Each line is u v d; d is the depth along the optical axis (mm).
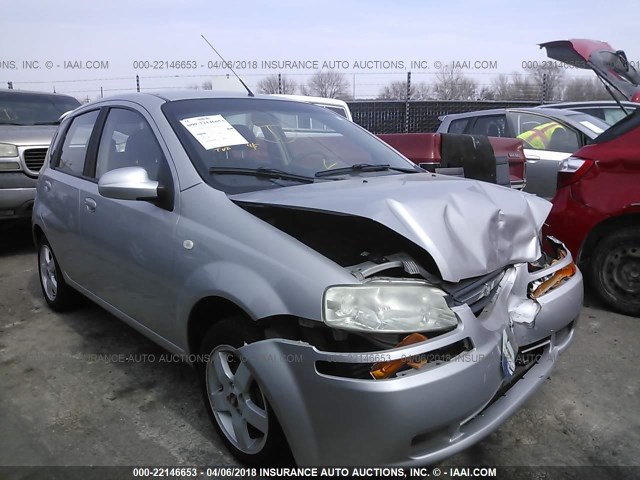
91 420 2887
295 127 3330
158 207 2801
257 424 2318
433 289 2090
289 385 2068
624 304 4141
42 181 4238
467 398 2016
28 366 3504
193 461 2543
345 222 2396
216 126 3000
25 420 2895
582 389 3131
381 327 1980
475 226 2219
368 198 2252
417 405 1908
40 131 6473
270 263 2205
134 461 2549
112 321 4227
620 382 3197
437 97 15039
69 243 3734
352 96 14867
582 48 5762
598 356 3520
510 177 5414
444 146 5020
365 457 1974
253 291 2195
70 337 3936
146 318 3006
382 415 1899
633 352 3568
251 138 3029
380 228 2352
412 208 2164
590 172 4184
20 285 5152
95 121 3711
